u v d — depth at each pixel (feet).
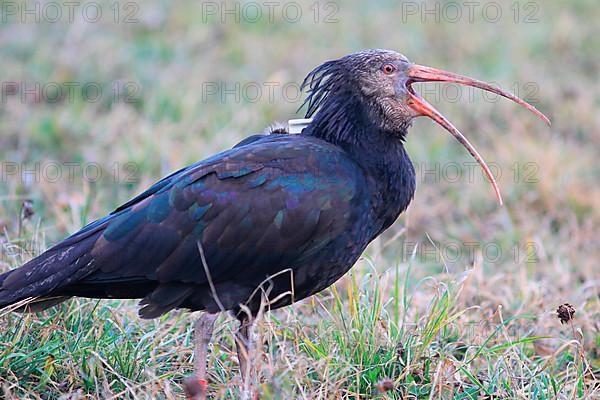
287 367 29.55
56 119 54.75
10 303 29.12
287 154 29.84
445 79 32.17
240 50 65.77
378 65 31.73
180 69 62.64
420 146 55.31
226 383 30.45
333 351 30.94
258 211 29.14
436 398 30.96
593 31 73.20
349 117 31.58
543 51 70.08
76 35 64.80
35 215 42.60
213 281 29.66
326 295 37.24
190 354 32.96
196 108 57.57
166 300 29.84
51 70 61.05
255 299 30.35
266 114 57.77
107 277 29.35
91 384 30.27
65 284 29.17
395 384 30.60
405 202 31.86
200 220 29.12
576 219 48.47
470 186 51.57
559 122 60.03
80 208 43.62
